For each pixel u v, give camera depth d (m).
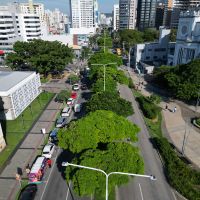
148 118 54.50
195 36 79.19
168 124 51.91
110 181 26.69
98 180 26.47
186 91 57.59
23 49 80.38
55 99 65.81
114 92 52.22
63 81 83.00
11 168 36.94
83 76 88.81
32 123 51.47
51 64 81.94
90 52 129.38
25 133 47.19
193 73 59.16
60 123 49.31
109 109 43.66
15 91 53.22
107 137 34.09
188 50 83.31
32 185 32.53
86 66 104.81
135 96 69.56
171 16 189.50
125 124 36.16
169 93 71.44
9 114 52.59
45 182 33.69
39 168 34.53
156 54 108.50
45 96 67.81
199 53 78.50
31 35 137.00
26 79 59.72
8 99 51.34
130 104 48.53
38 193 31.69
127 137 35.94
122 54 133.62
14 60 80.94
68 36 138.12
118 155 28.92
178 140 45.03
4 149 41.84
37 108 59.66
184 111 58.78
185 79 60.62
